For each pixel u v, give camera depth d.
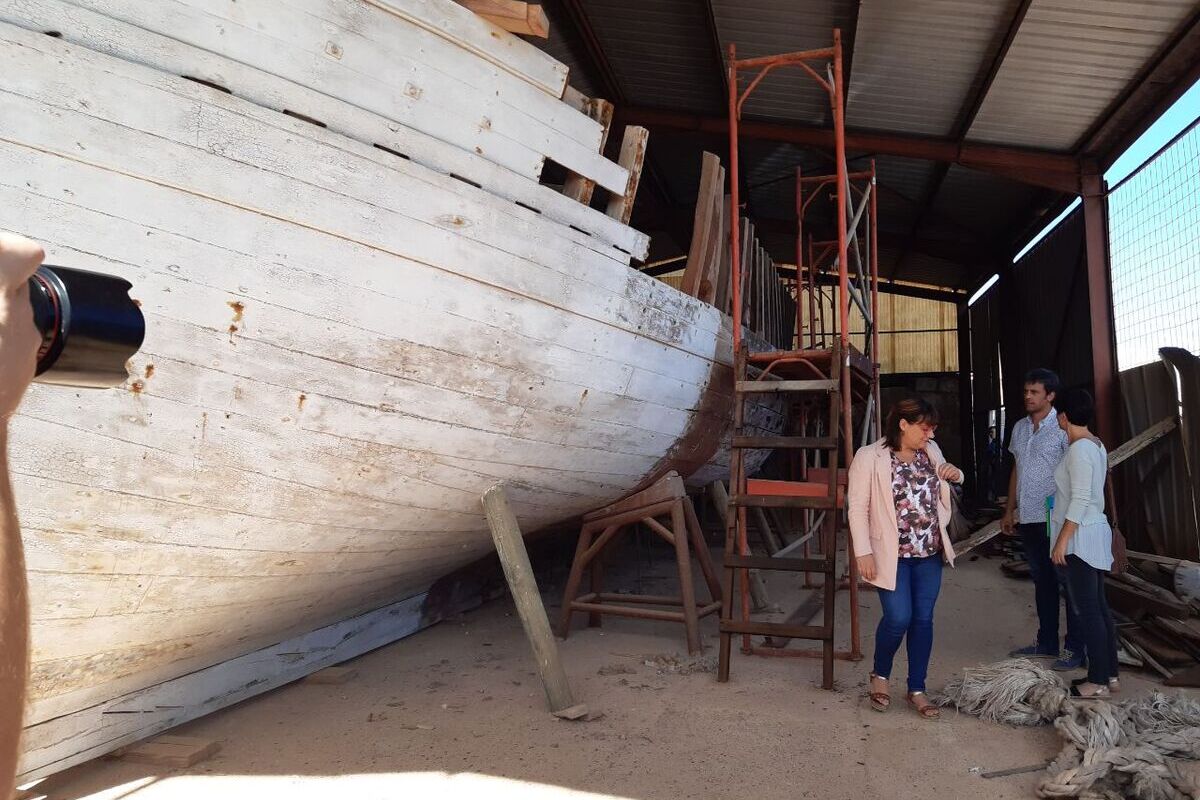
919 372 19.61
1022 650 4.85
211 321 2.66
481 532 4.38
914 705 3.78
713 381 5.53
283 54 2.77
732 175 5.41
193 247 2.59
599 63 10.02
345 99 2.95
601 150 4.06
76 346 0.71
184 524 2.83
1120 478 8.08
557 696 3.72
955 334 19.47
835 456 4.48
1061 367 10.82
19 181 2.27
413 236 3.12
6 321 0.57
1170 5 6.32
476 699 3.91
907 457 3.80
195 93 2.55
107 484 2.58
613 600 5.65
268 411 2.89
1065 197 10.70
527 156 3.62
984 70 8.08
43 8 2.31
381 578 4.12
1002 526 5.12
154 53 2.50
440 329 3.29
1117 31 6.79
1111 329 8.73
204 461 2.79
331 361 2.99
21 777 2.74
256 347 2.79
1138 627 5.03
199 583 3.01
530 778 2.98
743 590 4.85
